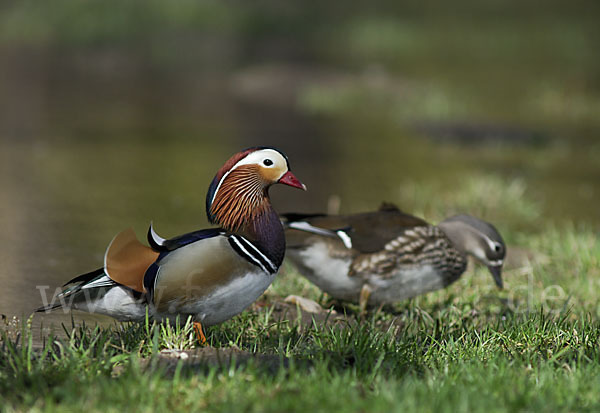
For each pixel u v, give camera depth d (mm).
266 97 30609
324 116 26906
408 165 19250
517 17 61406
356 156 20188
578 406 5730
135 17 46219
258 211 7043
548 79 36312
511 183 17344
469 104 29250
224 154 19734
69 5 45656
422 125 25234
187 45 43969
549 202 16125
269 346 7375
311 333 7746
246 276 6789
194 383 5777
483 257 9750
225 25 48500
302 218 9383
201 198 15102
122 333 7062
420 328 8633
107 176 16656
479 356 7082
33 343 7094
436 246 9289
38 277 9664
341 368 6504
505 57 45062
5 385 5816
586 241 12352
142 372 6047
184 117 25391
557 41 51688
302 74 34250
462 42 50688
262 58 40688
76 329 7695
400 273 9141
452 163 19734
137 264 6570
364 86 32125
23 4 46844
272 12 52656
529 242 12906
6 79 31453
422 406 5500
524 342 7613
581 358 7055
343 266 9070
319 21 54156
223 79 34688
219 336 7512
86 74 34688
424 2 65312
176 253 6637
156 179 16641
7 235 11672
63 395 5645
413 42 49750
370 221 9188
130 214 13555
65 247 11219
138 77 34531
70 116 24438
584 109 29141
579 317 9328
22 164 17344
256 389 5723
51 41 44156
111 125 23250
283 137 22547
